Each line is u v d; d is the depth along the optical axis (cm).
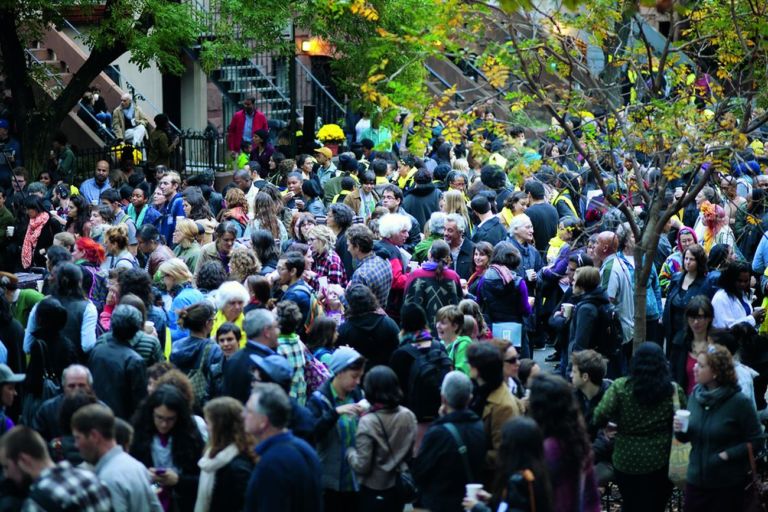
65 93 5503
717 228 3725
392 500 2177
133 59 5256
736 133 2475
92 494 1647
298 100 7188
